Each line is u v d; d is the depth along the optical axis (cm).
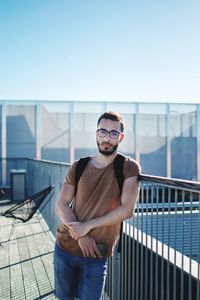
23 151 1304
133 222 262
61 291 211
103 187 200
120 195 200
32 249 494
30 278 384
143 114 1342
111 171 200
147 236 241
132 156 1320
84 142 1341
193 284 237
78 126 1338
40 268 416
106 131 200
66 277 209
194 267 242
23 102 1310
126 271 273
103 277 204
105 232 201
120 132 203
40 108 1320
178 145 1359
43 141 1318
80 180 206
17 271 406
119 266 285
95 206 201
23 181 992
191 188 184
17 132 1303
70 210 207
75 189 211
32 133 1312
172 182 200
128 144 1320
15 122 1304
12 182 988
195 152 1370
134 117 1335
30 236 568
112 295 292
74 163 215
